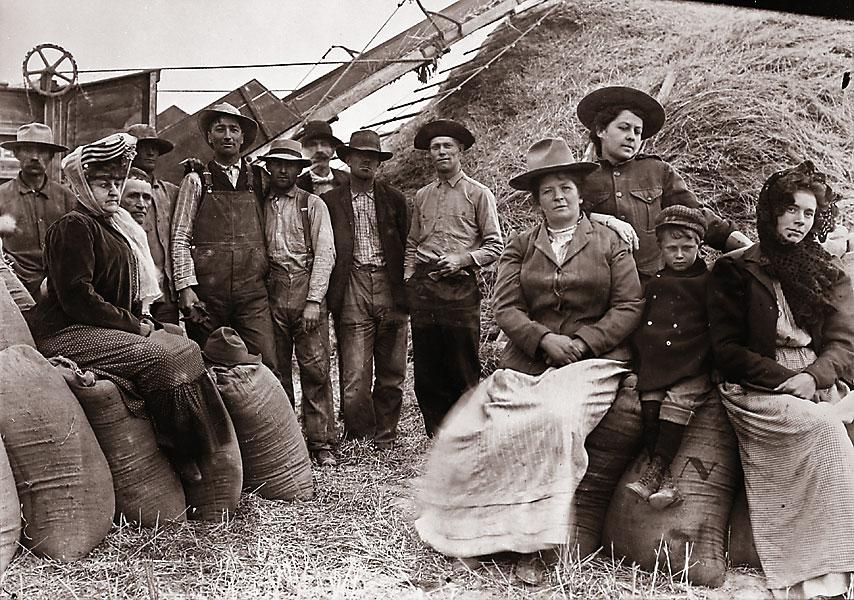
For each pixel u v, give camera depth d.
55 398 3.78
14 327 3.95
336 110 6.82
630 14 7.48
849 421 3.76
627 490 3.79
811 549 3.46
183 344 4.12
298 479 4.60
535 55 7.49
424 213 5.39
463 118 7.29
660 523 3.68
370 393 5.48
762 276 3.86
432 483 4.08
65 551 3.70
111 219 4.25
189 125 6.11
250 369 4.52
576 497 3.83
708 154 6.18
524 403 3.84
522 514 3.67
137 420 4.04
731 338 3.81
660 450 3.77
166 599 3.43
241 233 5.07
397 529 4.12
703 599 3.47
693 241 3.96
